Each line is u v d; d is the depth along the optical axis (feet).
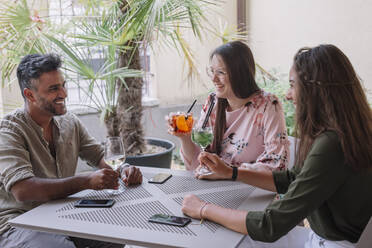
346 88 4.47
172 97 15.55
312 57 4.62
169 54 15.20
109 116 10.37
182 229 4.45
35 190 5.49
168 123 7.02
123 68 9.46
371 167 4.30
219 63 6.81
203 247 4.06
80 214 4.88
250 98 6.95
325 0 13.56
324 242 4.75
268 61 15.85
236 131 7.06
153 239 4.22
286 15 14.89
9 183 5.60
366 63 12.62
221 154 7.16
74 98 13.44
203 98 15.88
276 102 6.84
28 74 6.12
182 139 7.06
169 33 10.28
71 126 7.00
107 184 5.52
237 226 4.41
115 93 10.78
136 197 5.37
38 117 6.41
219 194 5.42
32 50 9.12
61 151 6.70
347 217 4.48
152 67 15.06
